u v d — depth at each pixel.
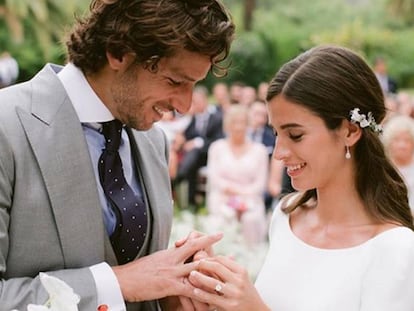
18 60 15.24
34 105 2.17
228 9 2.20
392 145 5.48
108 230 2.25
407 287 2.07
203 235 2.31
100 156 2.25
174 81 2.13
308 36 20.53
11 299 2.05
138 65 2.12
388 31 21.84
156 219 2.33
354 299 2.13
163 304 2.36
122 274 2.17
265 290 2.31
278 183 7.61
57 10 15.39
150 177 2.37
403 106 11.36
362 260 2.15
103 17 2.14
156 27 2.06
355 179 2.24
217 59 2.16
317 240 2.29
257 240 6.83
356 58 2.21
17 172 2.10
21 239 2.12
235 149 7.34
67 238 2.15
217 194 7.33
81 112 2.22
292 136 2.18
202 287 2.16
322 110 2.14
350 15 23.14
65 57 2.33
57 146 2.16
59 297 1.93
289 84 2.16
